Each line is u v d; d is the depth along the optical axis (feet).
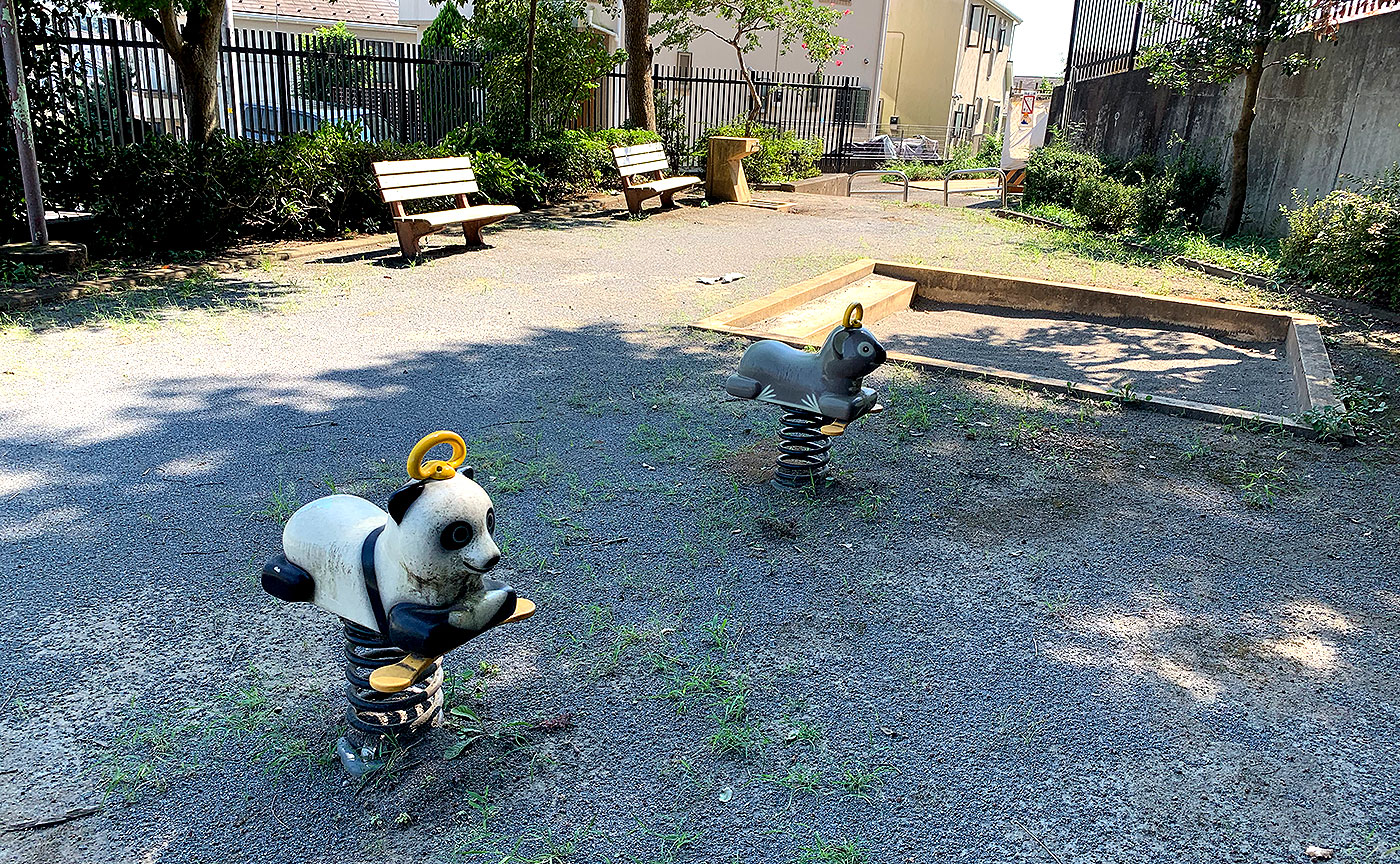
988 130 147.13
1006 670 11.67
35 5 33.91
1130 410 21.29
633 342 25.26
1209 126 52.65
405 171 34.83
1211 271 37.91
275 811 9.18
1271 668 11.87
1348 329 28.89
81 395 19.77
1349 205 32.91
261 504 15.23
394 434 18.43
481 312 27.96
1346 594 13.66
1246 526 15.72
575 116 58.70
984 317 33.09
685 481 16.80
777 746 10.23
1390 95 38.27
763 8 71.20
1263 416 20.34
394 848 8.79
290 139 38.65
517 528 14.87
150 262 32.68
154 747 9.95
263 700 10.71
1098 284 34.65
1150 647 12.24
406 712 9.95
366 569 8.66
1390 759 10.32
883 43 103.04
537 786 9.58
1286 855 9.00
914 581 13.66
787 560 14.15
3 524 14.25
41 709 10.43
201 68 37.93
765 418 20.01
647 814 9.27
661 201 51.34
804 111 81.20
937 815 9.36
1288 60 43.37
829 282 32.68
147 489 15.61
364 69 47.50
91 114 37.88
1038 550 14.69
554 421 19.49
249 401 19.90
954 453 18.45
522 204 48.55
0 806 9.12
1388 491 17.17
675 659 11.67
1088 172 54.65
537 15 53.83
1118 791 9.74
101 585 12.79
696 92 71.31
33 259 29.58
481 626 8.72
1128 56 61.77
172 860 8.59
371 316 27.04
